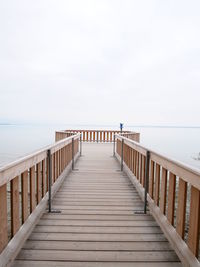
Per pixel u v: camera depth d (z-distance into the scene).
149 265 1.71
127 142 4.76
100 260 1.76
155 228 2.38
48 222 2.47
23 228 1.97
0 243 1.53
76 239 2.09
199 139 40.66
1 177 1.45
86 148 9.90
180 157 14.37
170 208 2.09
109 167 5.70
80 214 2.74
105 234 2.21
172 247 1.95
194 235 1.55
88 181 4.36
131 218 2.65
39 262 1.71
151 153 2.78
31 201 2.31
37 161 2.41
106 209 2.93
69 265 1.69
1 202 1.55
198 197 1.51
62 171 4.36
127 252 1.88
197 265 1.44
